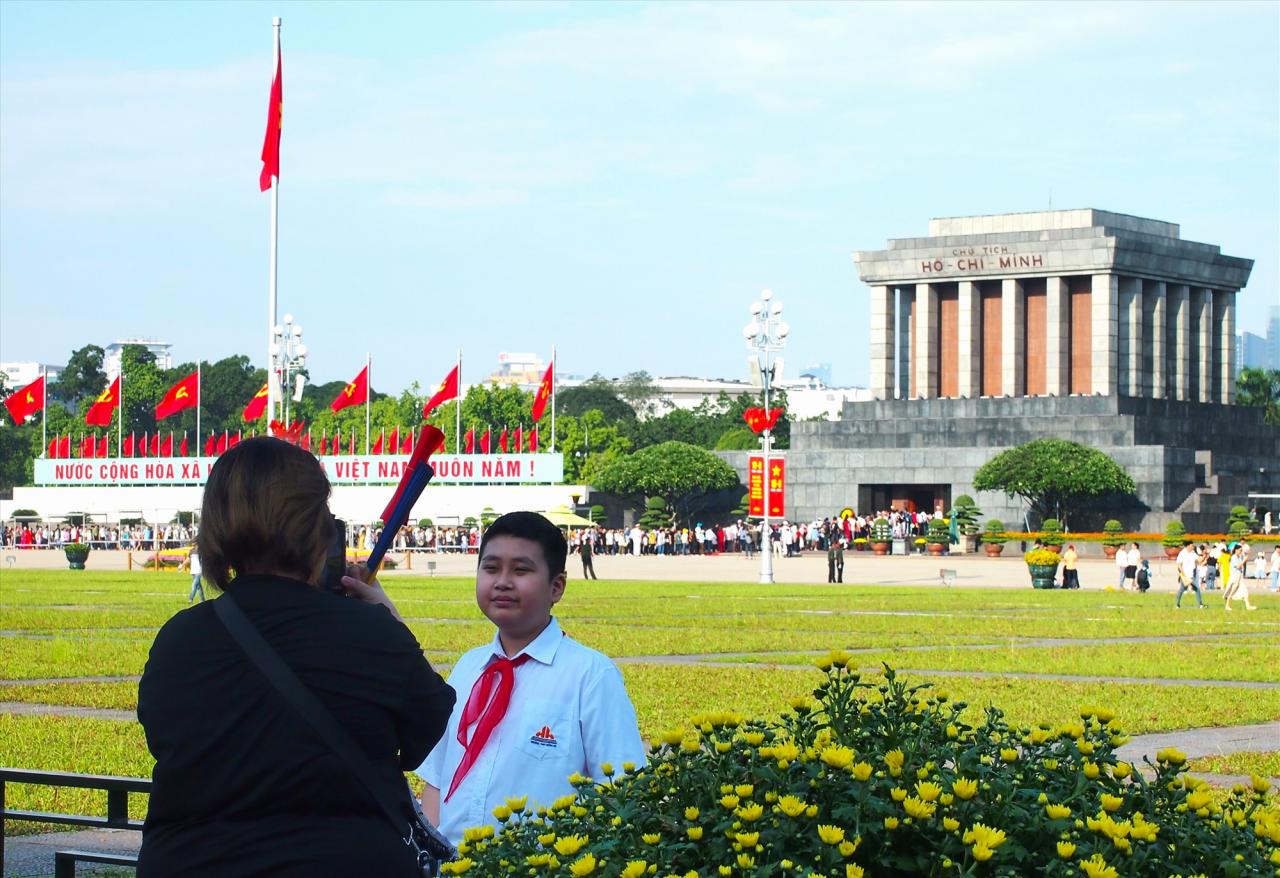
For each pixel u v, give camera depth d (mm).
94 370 189000
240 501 5914
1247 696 25828
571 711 8391
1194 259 120625
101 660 31953
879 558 99000
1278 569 69438
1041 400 113438
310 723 5598
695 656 32469
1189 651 34000
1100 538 99125
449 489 112688
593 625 40906
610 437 148750
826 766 7102
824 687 8234
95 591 58938
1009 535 99938
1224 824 7434
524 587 8484
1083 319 117062
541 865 6875
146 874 5609
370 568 6969
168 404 110438
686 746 7625
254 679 5641
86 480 125000
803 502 118062
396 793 5773
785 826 6770
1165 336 119562
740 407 192250
